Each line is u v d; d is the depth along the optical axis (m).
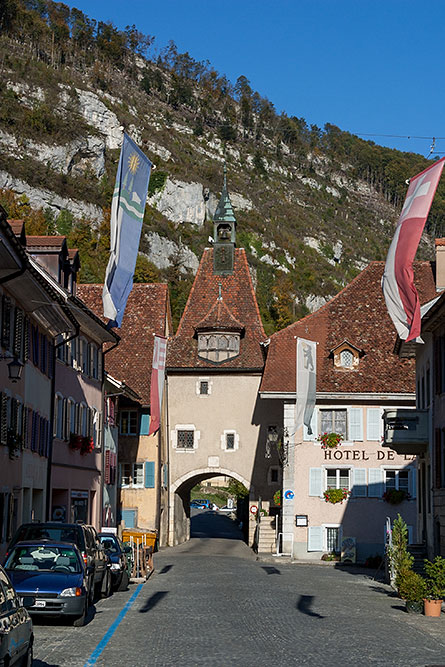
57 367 35.66
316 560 47.12
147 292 64.75
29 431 30.19
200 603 22.06
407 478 47.72
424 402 36.91
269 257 189.25
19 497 28.67
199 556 49.34
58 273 36.00
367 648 15.28
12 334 27.31
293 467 48.16
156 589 26.22
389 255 21.62
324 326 52.44
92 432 42.84
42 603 17.05
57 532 20.97
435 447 32.97
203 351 60.78
